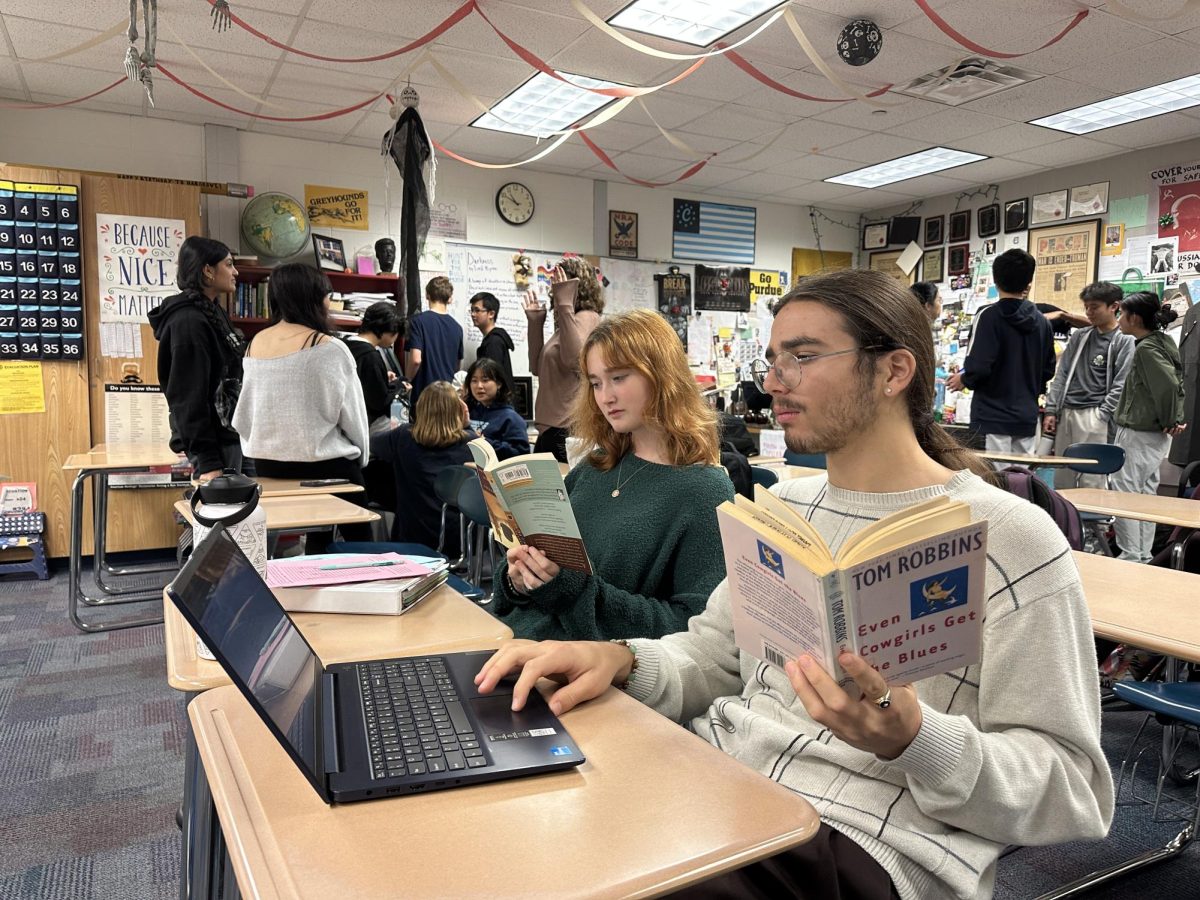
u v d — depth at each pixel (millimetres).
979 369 4711
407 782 754
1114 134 5918
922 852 880
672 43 4348
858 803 933
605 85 4957
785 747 1006
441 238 6570
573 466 1845
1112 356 5352
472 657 1105
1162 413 4898
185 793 1036
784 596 767
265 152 5891
